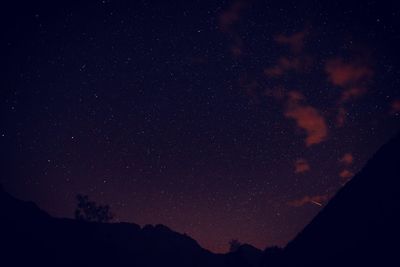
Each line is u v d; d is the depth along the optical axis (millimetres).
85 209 72125
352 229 21766
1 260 47719
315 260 22359
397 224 18094
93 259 55812
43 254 52688
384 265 15836
